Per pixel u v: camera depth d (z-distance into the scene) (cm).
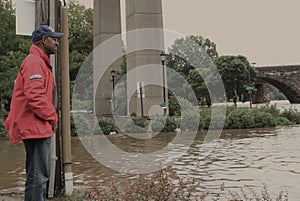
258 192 575
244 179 676
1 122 1700
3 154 1156
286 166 798
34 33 362
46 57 357
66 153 521
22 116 341
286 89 5528
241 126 1912
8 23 2336
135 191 396
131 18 2444
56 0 523
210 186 622
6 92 2145
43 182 349
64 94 525
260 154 984
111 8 2806
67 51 529
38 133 339
